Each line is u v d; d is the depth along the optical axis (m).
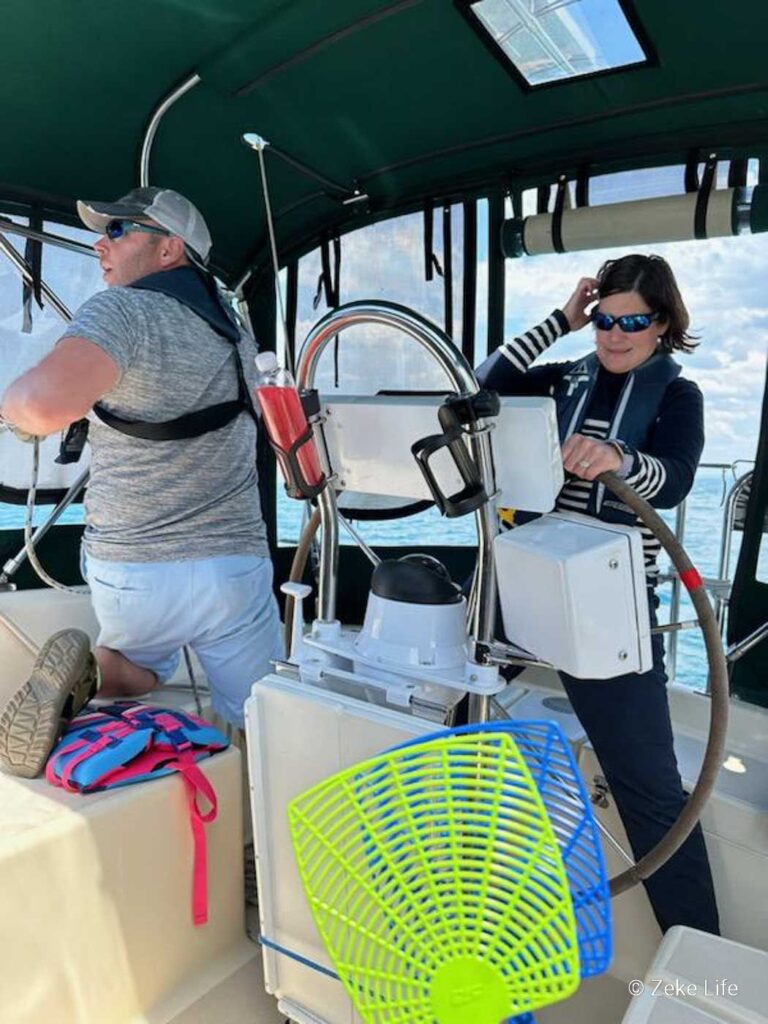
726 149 2.13
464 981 0.82
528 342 1.73
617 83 1.95
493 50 1.84
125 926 1.50
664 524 1.09
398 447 1.36
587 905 0.91
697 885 1.48
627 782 1.50
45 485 2.77
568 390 1.71
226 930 1.69
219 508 1.81
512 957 0.81
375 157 2.41
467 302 2.66
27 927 1.36
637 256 1.57
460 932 0.83
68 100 2.04
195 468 1.77
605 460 1.22
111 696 1.95
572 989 0.78
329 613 1.51
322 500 1.47
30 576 2.88
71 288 2.66
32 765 1.57
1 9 1.65
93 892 1.44
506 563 1.21
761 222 2.08
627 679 1.46
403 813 0.88
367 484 1.44
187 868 1.59
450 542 2.97
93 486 1.82
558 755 1.14
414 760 0.89
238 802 1.69
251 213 2.70
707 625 1.06
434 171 2.50
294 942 1.41
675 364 1.61
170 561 1.76
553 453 1.19
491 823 0.84
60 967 1.41
